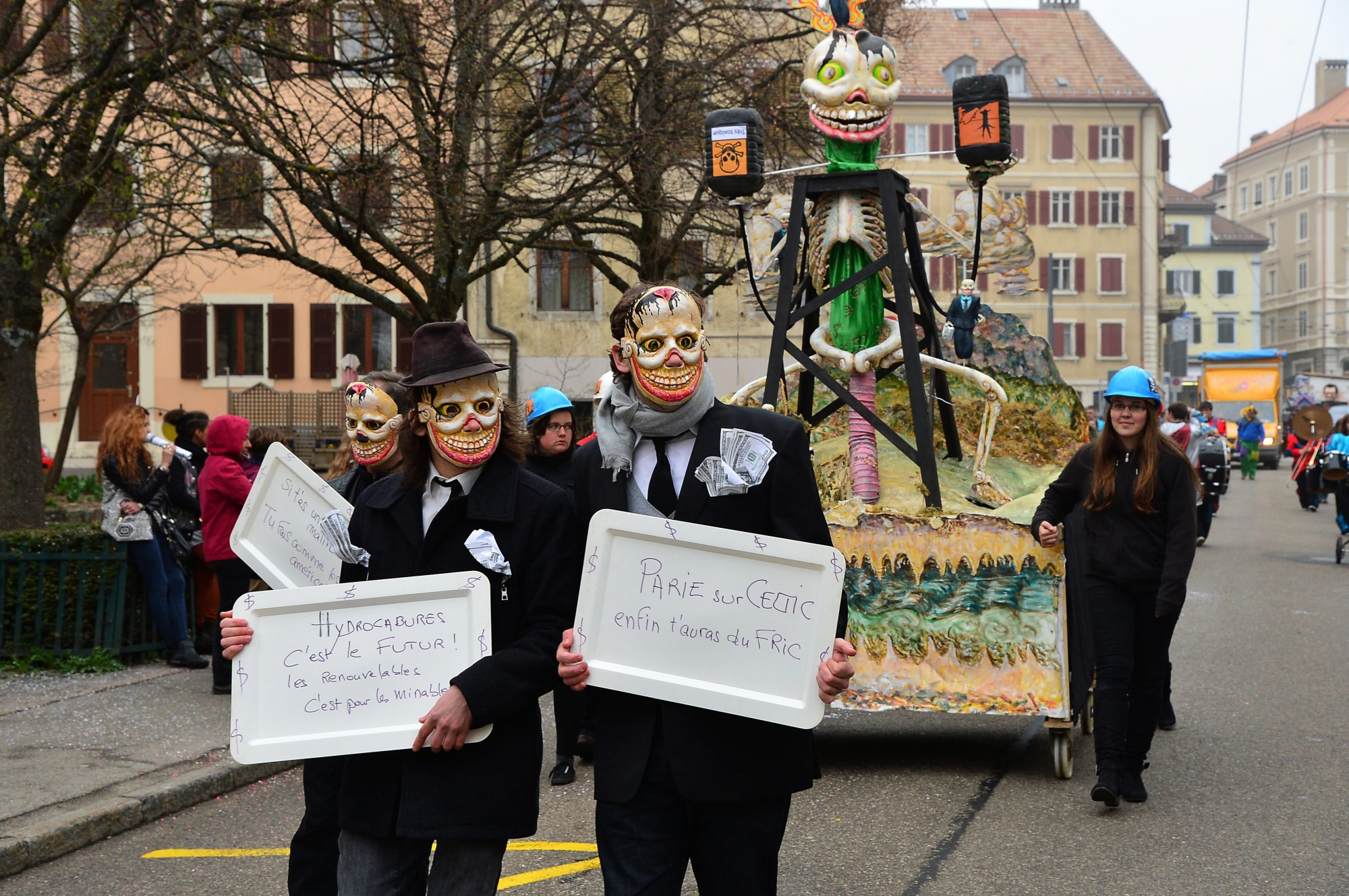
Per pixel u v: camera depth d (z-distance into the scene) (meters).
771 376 7.20
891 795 6.13
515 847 5.48
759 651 3.10
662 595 3.15
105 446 9.38
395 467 4.46
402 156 14.38
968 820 5.69
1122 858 5.11
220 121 12.82
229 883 5.10
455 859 3.22
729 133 7.50
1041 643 6.41
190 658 9.41
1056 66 59.69
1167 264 96.62
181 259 32.66
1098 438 5.88
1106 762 5.71
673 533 3.12
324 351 33.19
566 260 19.84
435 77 14.42
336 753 3.21
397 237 17.42
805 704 3.05
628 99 16.44
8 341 11.46
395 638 3.28
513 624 3.33
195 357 33.41
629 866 3.12
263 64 13.58
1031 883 4.82
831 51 7.16
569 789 6.48
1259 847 5.23
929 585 6.55
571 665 3.13
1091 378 59.09
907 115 55.78
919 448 6.92
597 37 16.36
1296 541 19.38
